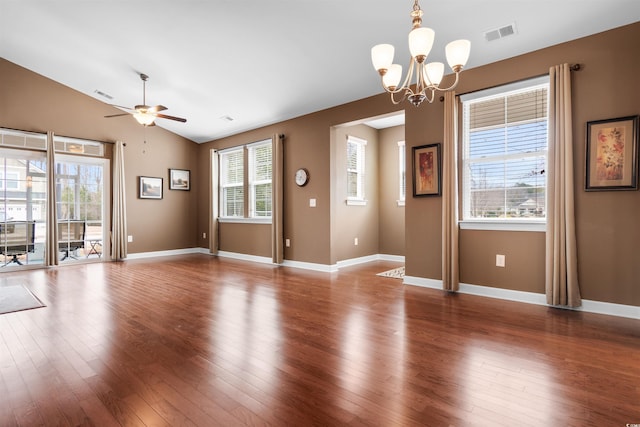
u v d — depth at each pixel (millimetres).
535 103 3609
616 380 1934
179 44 4238
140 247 6988
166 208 7410
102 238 6508
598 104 3133
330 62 4191
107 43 4457
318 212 5566
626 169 3000
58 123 5883
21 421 1563
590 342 2488
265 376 1996
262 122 6320
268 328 2807
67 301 3623
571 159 3193
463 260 4008
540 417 1593
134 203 6887
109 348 2398
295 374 2020
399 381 1935
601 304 3145
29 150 5641
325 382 1926
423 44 2156
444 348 2395
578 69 3219
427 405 1695
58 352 2328
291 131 5984
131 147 6832
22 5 3936
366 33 3562
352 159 6352
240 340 2549
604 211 3123
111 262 6363
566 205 3221
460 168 4008
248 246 6789
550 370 2061
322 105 5355
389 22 3350
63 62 5188
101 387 1870
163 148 7336
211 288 4242
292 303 3557
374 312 3238
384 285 4410
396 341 2525
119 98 6191
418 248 4371
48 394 1797
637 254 2984
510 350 2354
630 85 2990
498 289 3756
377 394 1799
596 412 1630
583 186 3213
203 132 7250
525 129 3674
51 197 5754
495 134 3867
